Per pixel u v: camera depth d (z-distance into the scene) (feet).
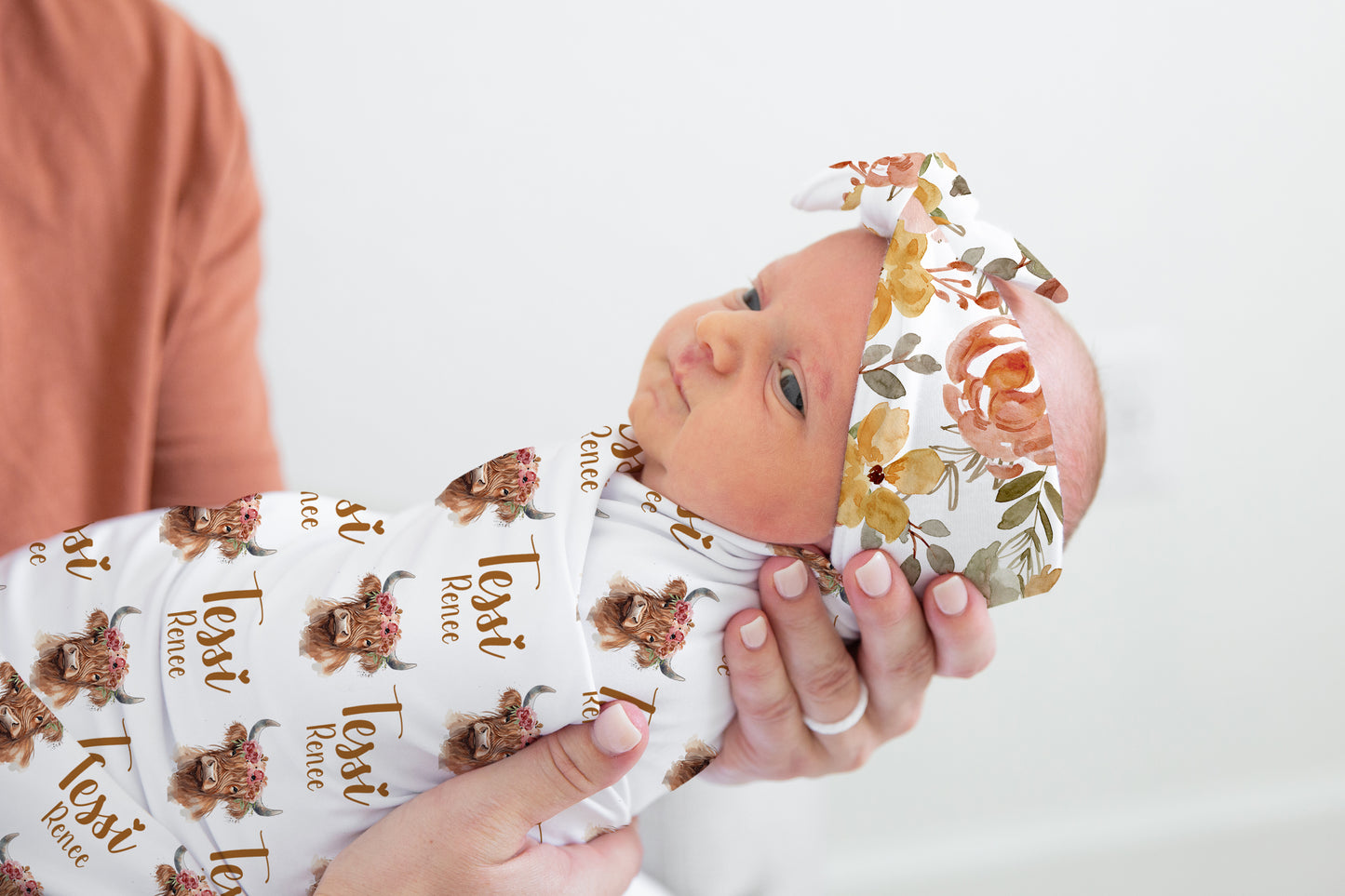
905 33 5.35
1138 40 5.43
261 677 2.62
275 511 2.99
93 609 2.74
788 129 5.40
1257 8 5.44
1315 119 5.55
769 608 2.74
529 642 2.58
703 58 5.31
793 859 4.66
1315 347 5.76
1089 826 6.06
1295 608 6.07
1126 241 5.60
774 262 3.09
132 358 3.53
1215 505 5.93
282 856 2.65
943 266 2.73
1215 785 6.14
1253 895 5.91
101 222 3.41
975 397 2.63
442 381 5.36
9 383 3.33
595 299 5.42
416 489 5.33
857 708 2.94
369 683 2.59
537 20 5.17
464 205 5.28
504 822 2.44
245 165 3.88
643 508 2.86
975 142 5.48
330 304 5.24
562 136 5.30
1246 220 5.64
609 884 2.74
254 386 4.17
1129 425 4.13
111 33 3.36
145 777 2.62
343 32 5.06
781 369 2.81
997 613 6.07
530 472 2.90
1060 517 2.68
